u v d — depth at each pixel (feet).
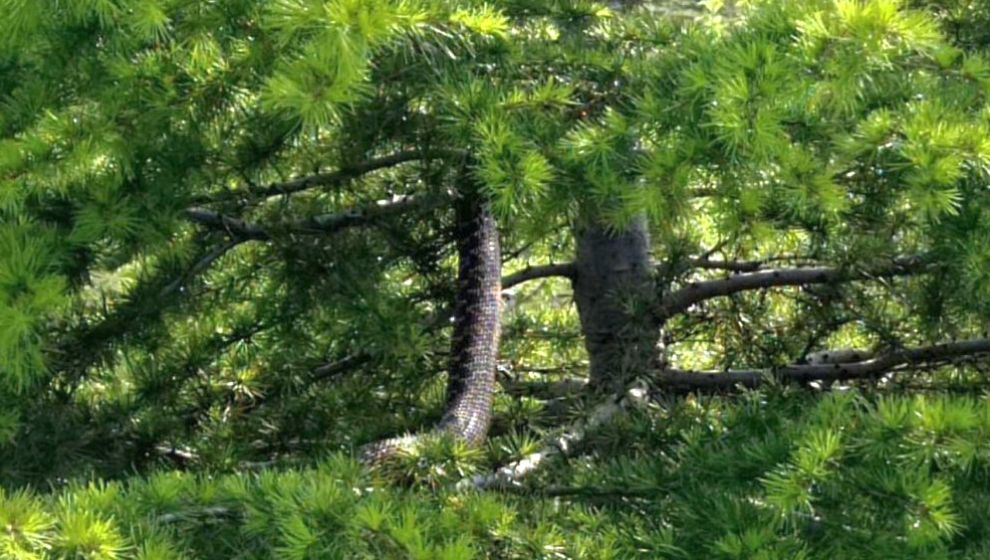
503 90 22.67
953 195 20.15
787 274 29.53
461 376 25.67
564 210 22.52
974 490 20.42
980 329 29.19
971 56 22.62
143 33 19.95
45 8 20.52
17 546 16.74
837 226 26.48
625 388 27.32
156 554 17.33
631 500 21.91
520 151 20.51
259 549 19.12
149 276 26.48
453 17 20.51
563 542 19.47
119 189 22.25
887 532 19.24
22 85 22.65
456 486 21.43
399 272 30.53
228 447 26.14
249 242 29.50
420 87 22.81
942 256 24.89
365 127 24.25
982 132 19.52
